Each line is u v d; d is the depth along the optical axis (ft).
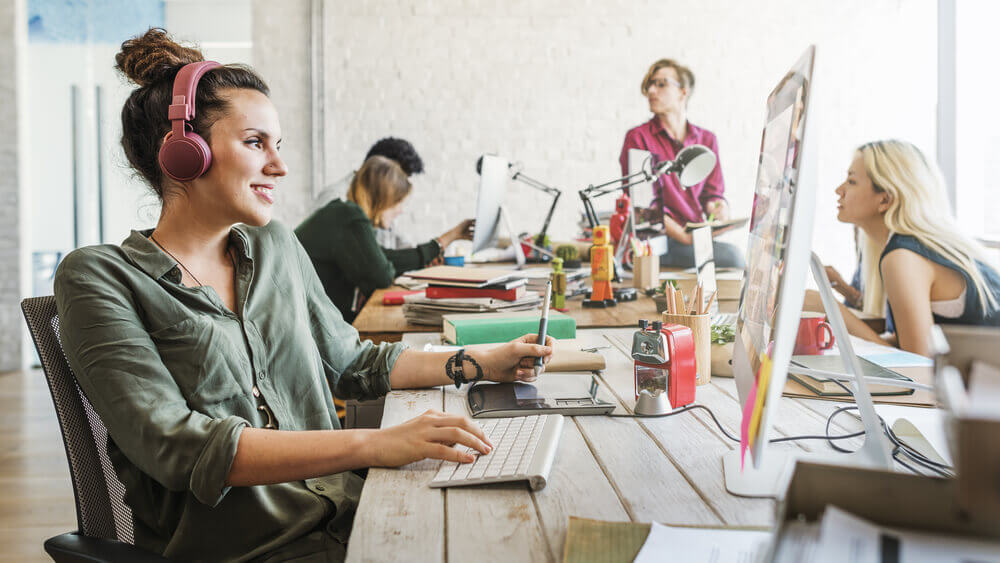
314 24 13.93
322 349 3.98
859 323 6.33
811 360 4.02
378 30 14.03
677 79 14.34
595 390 3.67
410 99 14.15
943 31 13.79
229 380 3.20
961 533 1.41
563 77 14.26
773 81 14.44
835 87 14.60
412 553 2.09
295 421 3.52
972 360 1.43
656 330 3.41
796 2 14.38
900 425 2.97
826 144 14.69
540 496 2.47
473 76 14.19
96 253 3.01
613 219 9.48
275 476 2.72
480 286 5.87
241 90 3.23
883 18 14.49
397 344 4.13
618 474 2.66
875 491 1.47
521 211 14.40
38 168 13.16
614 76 14.32
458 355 3.94
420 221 14.32
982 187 13.56
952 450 1.38
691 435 3.09
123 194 13.76
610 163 14.42
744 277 3.26
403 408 3.59
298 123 14.12
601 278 6.68
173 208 3.32
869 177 6.64
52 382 2.92
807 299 6.94
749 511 2.32
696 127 14.43
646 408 3.37
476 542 2.15
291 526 3.10
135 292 3.03
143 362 2.86
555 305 6.49
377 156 9.84
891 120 14.66
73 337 2.85
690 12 14.29
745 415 2.41
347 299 8.61
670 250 13.32
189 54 3.35
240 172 3.19
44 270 13.26
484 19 14.12
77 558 2.49
